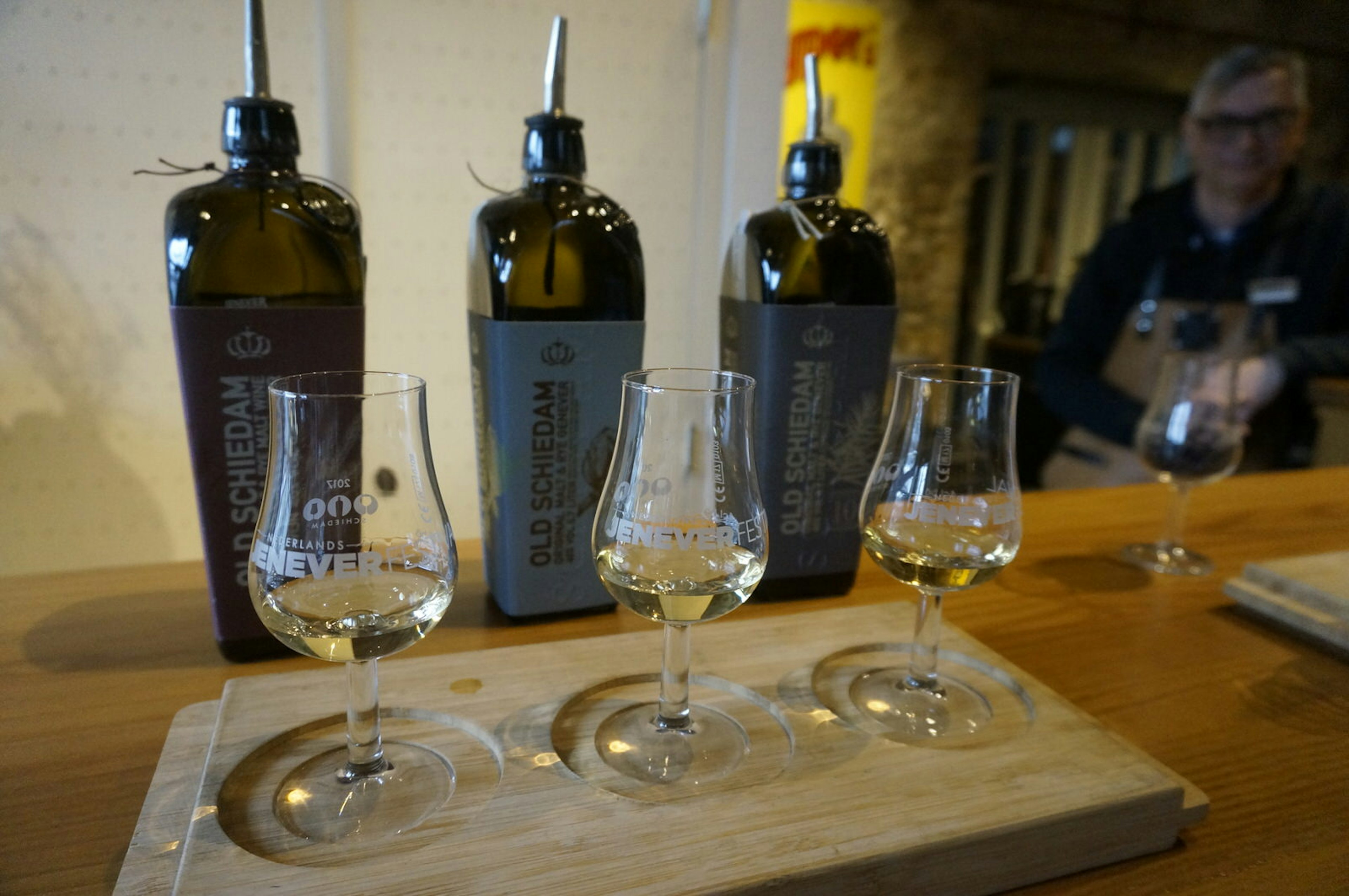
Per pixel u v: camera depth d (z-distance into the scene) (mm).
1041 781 448
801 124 2490
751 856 386
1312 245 1959
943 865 402
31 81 830
